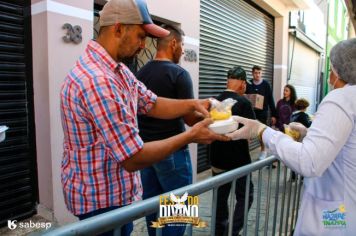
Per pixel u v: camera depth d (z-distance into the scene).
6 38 2.93
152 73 2.59
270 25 8.91
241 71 2.98
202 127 1.51
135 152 1.32
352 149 1.40
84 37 3.26
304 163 1.32
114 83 1.36
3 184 3.01
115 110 1.31
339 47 1.50
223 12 6.27
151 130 2.55
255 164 1.85
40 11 2.99
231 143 2.91
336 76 1.53
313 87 14.62
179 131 2.58
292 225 2.45
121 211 1.08
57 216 3.15
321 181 1.54
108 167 1.43
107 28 1.45
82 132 1.38
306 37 11.34
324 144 1.30
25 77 3.11
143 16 1.43
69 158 1.47
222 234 3.01
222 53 6.30
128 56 1.51
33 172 3.24
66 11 3.08
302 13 10.89
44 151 3.16
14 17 2.98
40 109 3.14
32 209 3.24
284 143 1.43
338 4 16.53
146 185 2.65
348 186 1.45
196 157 5.21
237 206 2.92
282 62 9.22
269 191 2.11
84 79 1.33
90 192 1.43
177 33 2.68
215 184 1.49
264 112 6.06
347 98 1.37
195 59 5.10
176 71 2.55
